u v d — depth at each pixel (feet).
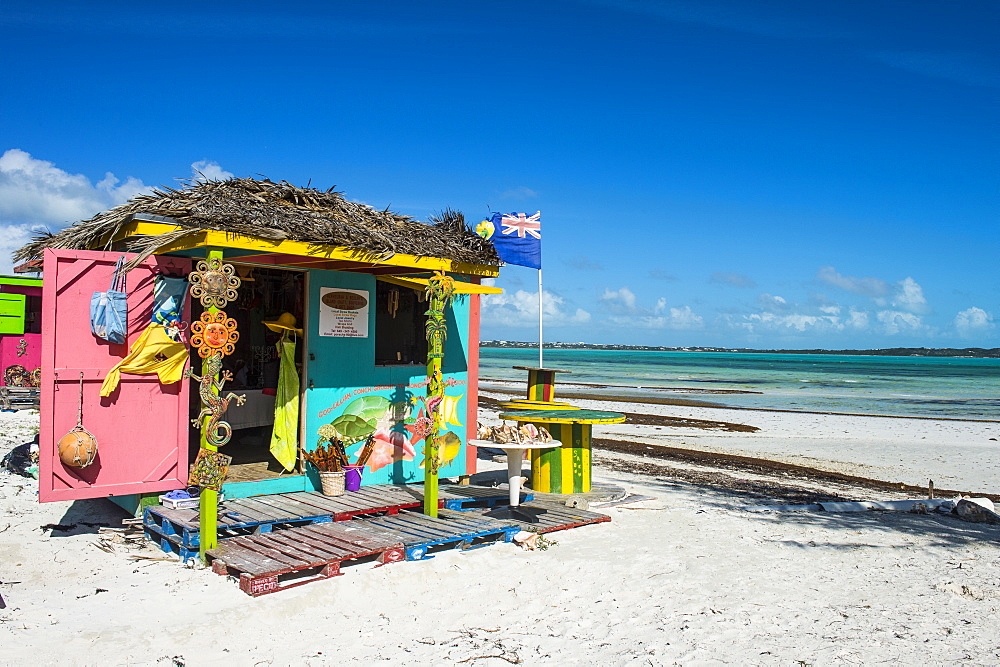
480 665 15.62
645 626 18.20
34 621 16.88
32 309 58.29
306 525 24.52
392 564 21.81
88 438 21.85
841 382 199.72
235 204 22.18
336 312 28.68
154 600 18.44
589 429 34.19
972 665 16.26
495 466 43.60
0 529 24.61
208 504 21.31
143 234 21.89
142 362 23.15
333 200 26.86
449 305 32.94
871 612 19.61
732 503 34.06
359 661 15.57
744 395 135.23
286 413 27.94
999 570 23.71
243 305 33.63
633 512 30.99
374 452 29.86
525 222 35.83
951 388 174.29
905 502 33.73
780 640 17.51
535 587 20.89
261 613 17.69
